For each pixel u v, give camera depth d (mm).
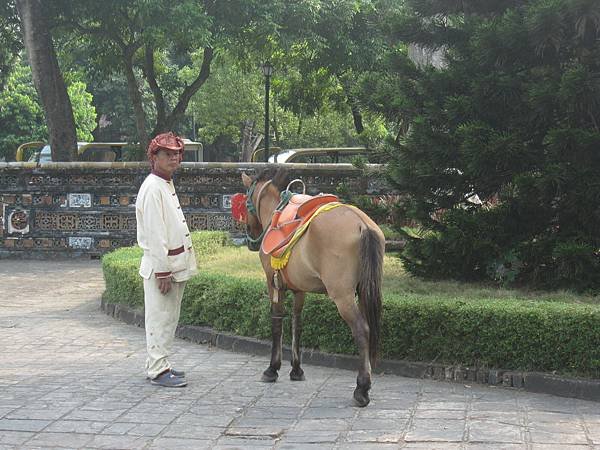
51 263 17406
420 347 7148
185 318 9242
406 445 5129
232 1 20516
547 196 8594
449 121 9312
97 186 18047
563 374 6496
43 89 20266
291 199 6840
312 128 40156
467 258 9234
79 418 5879
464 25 9656
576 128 8641
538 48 8633
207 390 6699
